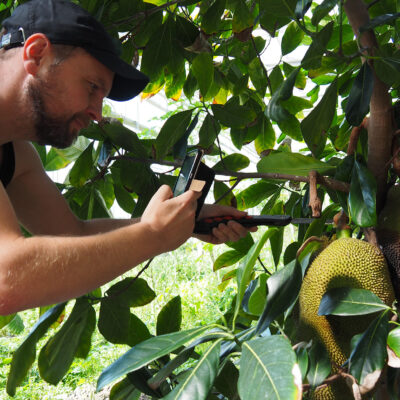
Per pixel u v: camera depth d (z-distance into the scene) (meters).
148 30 1.40
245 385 0.73
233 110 1.38
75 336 1.31
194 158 1.04
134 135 1.30
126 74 1.01
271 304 0.91
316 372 0.89
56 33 0.97
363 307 0.86
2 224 0.87
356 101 0.96
